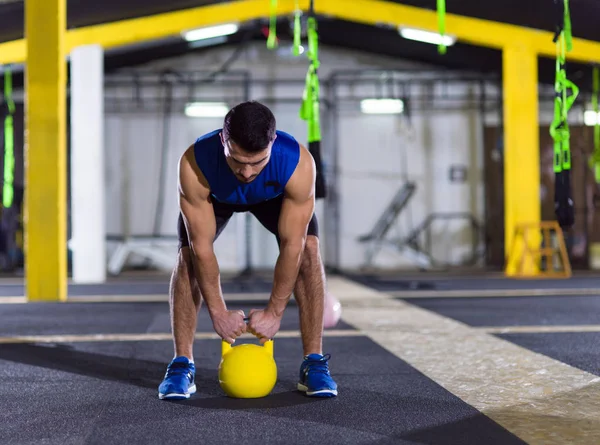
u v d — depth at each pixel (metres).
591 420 1.83
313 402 2.07
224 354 2.20
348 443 1.62
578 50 8.81
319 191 3.62
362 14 8.46
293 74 11.16
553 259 10.80
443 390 2.23
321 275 2.24
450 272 10.09
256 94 11.15
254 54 11.17
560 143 3.71
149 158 11.09
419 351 3.02
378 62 11.23
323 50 11.23
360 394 2.18
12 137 10.77
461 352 2.98
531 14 8.37
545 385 2.29
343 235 11.15
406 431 1.72
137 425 1.80
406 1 8.46
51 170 5.80
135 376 2.52
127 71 10.93
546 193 11.07
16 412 1.95
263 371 2.12
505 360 2.78
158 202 11.06
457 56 10.49
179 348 2.23
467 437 1.67
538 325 3.93
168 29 8.16
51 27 5.71
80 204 8.15
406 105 10.99
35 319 4.44
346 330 3.74
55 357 2.94
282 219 1.96
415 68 11.21
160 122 11.10
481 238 11.18
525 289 6.74
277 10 8.38
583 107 10.84
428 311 4.72
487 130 11.17
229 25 8.34
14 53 8.18
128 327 4.01
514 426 1.77
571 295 6.01
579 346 3.13
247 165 1.73
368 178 11.22
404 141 11.23
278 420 1.85
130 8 8.00
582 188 10.93
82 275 8.28
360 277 9.09
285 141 1.93
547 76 10.54
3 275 10.40
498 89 11.22
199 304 2.27
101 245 8.27
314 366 2.18
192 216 1.95
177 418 1.88
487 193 11.14
